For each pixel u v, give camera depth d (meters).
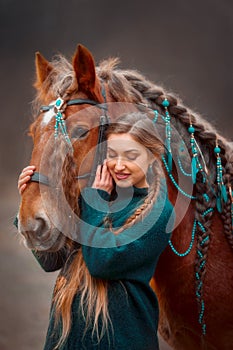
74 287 2.82
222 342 3.09
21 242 3.03
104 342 2.77
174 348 3.30
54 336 2.87
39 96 3.11
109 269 2.72
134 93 3.01
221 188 3.03
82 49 2.78
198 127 3.11
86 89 2.86
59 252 3.02
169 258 3.04
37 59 3.16
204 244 3.00
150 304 2.87
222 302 3.01
